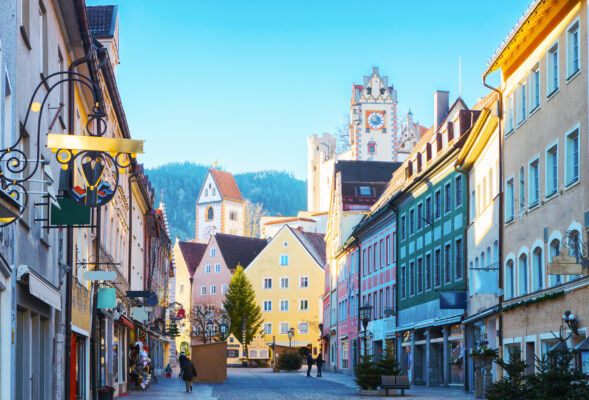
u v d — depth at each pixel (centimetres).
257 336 11050
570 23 2469
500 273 3209
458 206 4150
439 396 3447
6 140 1520
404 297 5294
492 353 3012
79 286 2584
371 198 7725
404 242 5312
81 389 2709
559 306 2470
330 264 8431
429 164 4784
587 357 2108
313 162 17425
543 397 1778
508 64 3094
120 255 4072
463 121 4203
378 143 14700
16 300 1582
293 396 3678
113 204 3691
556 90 2602
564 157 2527
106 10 4031
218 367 5334
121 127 3956
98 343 3183
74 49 2364
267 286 11131
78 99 2625
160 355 7850
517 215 3019
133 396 3694
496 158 3400
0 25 1457
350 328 7100
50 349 2027
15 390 1694
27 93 1708
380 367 3678
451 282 4222
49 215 1781
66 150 1247
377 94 14762
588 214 2309
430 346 4538
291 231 11119
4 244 1445
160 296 6144
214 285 12156
